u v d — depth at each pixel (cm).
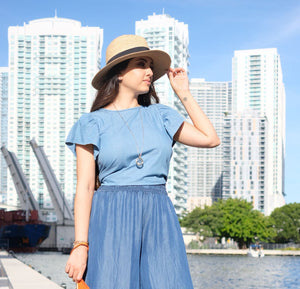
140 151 279
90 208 281
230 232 9338
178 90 307
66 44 15550
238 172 16638
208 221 9394
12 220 8275
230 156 16738
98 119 287
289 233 10844
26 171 15400
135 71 294
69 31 15538
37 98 15538
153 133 285
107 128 285
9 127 15488
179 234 274
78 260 269
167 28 14675
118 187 278
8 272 1923
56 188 9125
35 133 15462
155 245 268
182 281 262
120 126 285
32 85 15525
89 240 275
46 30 15525
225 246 10100
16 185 8769
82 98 15512
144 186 278
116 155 278
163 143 285
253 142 16638
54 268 4638
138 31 14800
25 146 15400
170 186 13112
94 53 15588
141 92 298
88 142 280
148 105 306
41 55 15575
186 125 297
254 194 16488
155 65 307
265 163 16500
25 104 15512
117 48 299
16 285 1442
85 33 15588
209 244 10125
